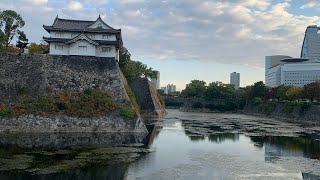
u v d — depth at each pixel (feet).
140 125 174.81
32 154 113.50
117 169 97.55
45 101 170.81
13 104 170.71
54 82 187.01
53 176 88.07
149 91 323.98
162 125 234.58
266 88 488.02
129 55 317.42
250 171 100.07
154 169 99.19
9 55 191.93
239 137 175.01
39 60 193.88
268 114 386.52
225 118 329.11
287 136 181.57
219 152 130.21
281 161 115.03
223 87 533.14
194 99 533.96
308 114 292.40
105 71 198.59
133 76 332.19
